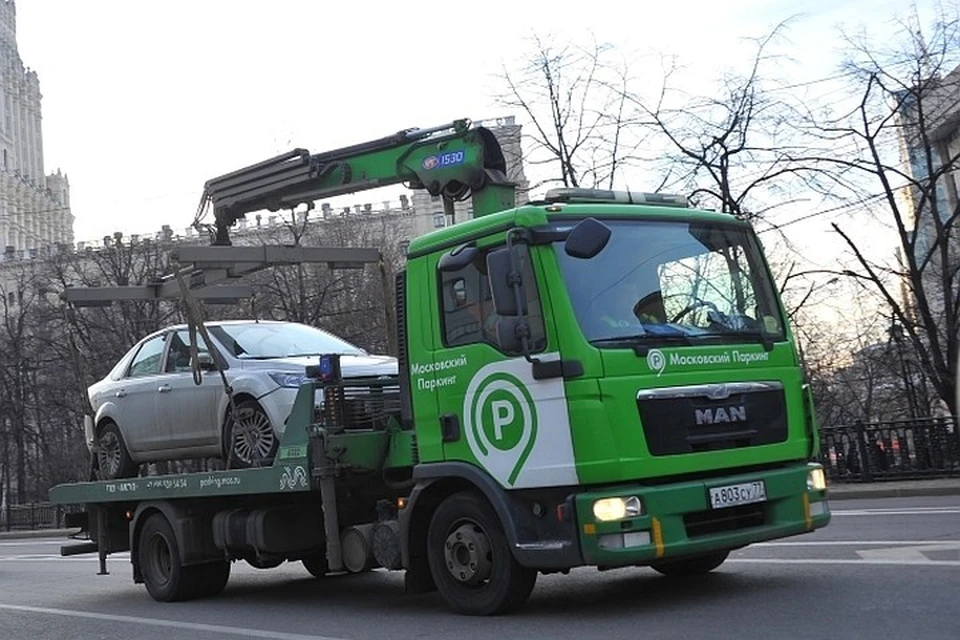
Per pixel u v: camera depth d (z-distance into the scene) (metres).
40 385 42.50
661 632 6.55
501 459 7.29
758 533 7.18
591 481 6.77
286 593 10.97
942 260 23.56
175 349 11.03
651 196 8.03
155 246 40.12
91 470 12.06
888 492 18.33
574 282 7.05
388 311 10.35
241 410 9.82
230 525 10.02
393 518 8.50
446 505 7.82
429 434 7.89
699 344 7.27
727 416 7.22
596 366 6.85
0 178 81.69
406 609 8.80
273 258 9.93
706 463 7.05
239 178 10.91
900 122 23.83
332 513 8.61
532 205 7.34
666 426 6.95
